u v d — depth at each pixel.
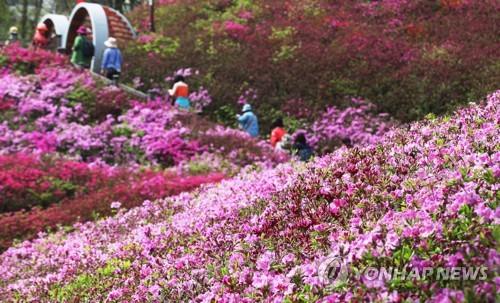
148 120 22.06
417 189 4.61
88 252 8.11
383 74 26.14
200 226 6.60
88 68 29.05
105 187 15.77
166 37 34.81
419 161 5.18
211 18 37.41
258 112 26.89
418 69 25.62
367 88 25.66
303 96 26.73
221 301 4.05
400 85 25.09
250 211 6.55
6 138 20.80
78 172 16.56
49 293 6.55
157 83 30.66
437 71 24.97
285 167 9.45
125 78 31.39
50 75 25.19
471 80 23.80
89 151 20.55
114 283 5.77
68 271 7.26
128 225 9.75
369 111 24.69
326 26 32.28
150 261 5.95
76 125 21.48
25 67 27.17
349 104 25.36
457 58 25.80
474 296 2.95
